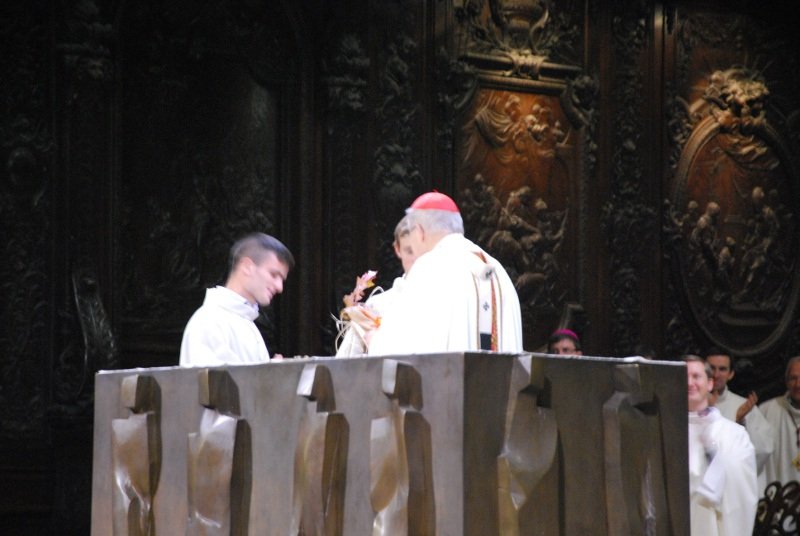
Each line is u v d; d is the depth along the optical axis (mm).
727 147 43125
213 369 9570
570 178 40156
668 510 9078
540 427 8211
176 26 34125
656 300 41562
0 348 31375
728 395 35312
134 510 10227
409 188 36719
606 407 8812
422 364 8070
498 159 38812
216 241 34562
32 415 31562
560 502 8391
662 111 41875
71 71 31703
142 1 33625
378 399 8336
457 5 38125
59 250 31734
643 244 41250
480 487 7852
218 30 34688
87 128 31969
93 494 11008
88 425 31469
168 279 33906
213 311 20438
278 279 20953
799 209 44031
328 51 35625
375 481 8141
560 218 39906
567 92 40031
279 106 35688
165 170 33938
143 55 33688
